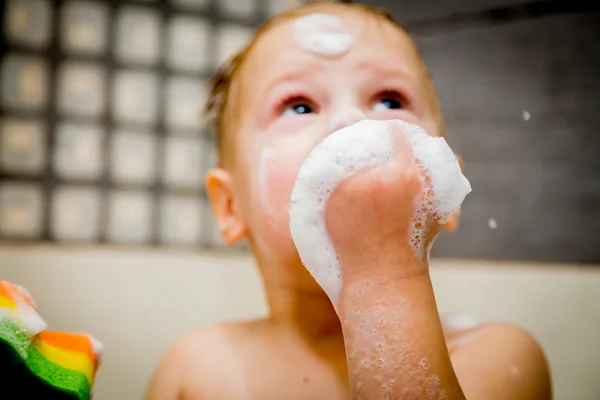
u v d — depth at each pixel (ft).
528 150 3.15
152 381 1.97
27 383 1.19
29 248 3.18
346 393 1.67
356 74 1.74
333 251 1.27
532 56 3.18
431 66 3.33
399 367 1.17
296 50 1.79
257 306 3.34
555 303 2.99
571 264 3.03
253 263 3.41
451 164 1.27
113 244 3.34
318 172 1.27
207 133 3.40
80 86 3.42
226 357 1.84
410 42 1.97
